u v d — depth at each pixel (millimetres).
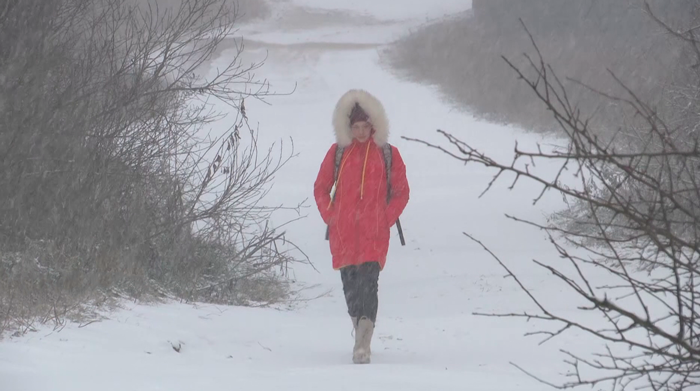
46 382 17531
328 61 169000
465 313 34469
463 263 49500
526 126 110375
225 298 36469
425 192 76812
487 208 66562
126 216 34219
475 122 117062
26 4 32656
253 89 146000
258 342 27266
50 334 22531
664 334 12117
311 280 48062
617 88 81938
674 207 13039
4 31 32250
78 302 26500
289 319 32781
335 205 26391
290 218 67188
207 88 39625
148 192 36688
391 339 29312
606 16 131250
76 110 33938
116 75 36281
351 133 26500
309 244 59156
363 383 19219
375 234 25875
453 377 20797
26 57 31672
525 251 50656
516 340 27703
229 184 39281
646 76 70062
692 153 12492
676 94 42219
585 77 108562
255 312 33281
